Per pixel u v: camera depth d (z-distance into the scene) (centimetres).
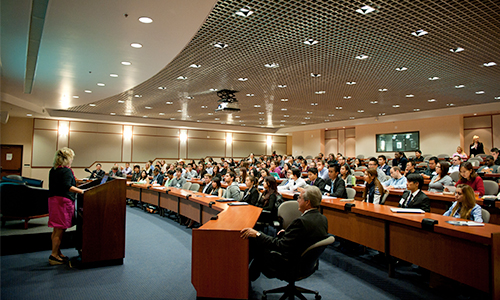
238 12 400
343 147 1784
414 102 1039
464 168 443
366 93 892
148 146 1661
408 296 277
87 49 436
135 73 559
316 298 270
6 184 461
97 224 352
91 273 334
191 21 345
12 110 1045
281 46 521
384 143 1491
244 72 675
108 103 1077
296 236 235
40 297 276
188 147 1788
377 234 326
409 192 375
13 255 399
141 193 780
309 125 1792
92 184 419
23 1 297
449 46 521
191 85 797
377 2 377
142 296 280
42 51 444
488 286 221
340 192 445
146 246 442
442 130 1299
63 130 1433
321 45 516
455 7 388
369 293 286
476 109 1091
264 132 1980
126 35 384
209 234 256
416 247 280
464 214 301
